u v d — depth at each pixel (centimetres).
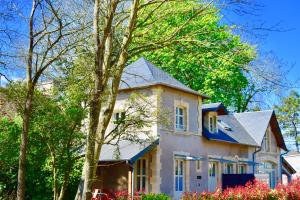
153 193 1861
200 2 1273
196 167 2381
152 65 2362
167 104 2191
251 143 2869
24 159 1153
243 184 2400
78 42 1301
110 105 1198
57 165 1325
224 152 2647
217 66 1750
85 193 1130
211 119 2611
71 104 1275
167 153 2155
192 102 2409
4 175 1530
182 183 2281
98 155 1166
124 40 1216
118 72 1205
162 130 2134
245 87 3331
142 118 1573
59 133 1259
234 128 2947
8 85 1248
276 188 1775
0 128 1441
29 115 1172
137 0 1202
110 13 1182
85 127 1381
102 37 1232
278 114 4869
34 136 1290
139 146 1961
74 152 1370
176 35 1316
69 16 1334
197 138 2411
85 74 1292
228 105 3478
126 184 2027
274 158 3203
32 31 1188
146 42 1266
